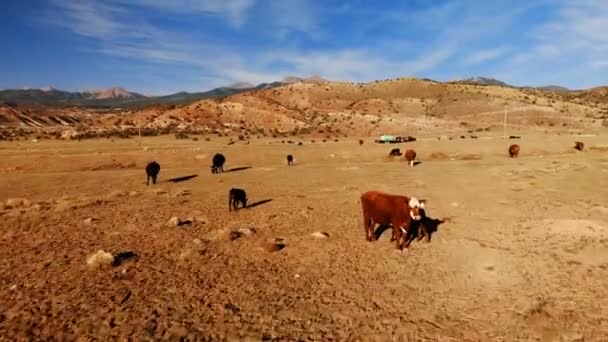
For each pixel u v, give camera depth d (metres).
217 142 88.25
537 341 9.48
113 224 21.22
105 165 54.84
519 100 170.88
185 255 15.44
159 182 39.62
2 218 23.23
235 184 36.56
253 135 118.56
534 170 36.97
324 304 11.51
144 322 10.43
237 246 16.84
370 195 16.66
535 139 74.12
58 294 12.19
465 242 16.45
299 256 15.48
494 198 25.09
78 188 36.94
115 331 10.01
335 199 26.92
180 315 10.84
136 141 95.75
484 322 10.37
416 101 179.88
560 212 20.78
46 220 22.45
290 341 9.60
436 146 64.06
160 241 17.77
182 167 53.69
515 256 14.65
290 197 28.53
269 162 56.16
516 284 12.42
